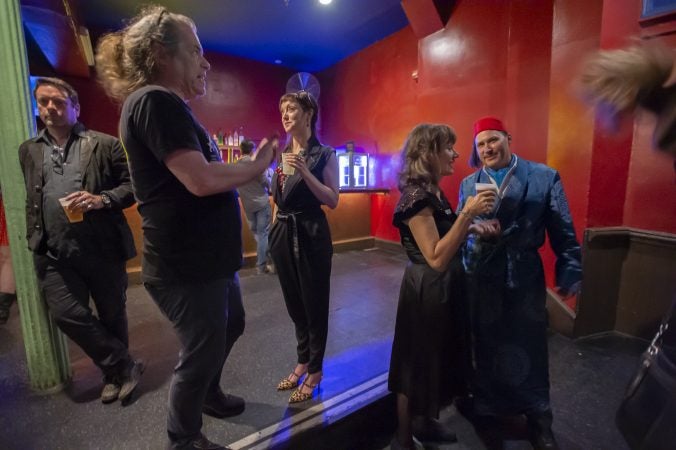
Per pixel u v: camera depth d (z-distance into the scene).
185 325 1.05
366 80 5.09
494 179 1.47
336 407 1.57
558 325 2.39
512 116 2.76
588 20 2.10
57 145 1.56
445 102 3.41
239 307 1.42
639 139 2.22
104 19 4.20
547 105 2.50
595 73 0.59
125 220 1.69
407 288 1.30
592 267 2.26
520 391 1.43
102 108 4.85
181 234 0.99
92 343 1.56
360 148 5.02
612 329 2.41
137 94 0.93
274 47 5.09
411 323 1.28
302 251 1.53
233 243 1.09
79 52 3.85
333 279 3.49
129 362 1.67
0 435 1.41
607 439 1.50
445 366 1.28
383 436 1.64
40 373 1.67
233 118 5.64
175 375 1.11
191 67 1.06
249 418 1.50
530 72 2.60
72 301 1.54
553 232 1.42
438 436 1.51
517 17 2.66
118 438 1.39
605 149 2.19
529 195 1.39
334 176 1.61
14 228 1.56
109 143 1.60
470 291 1.50
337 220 4.68
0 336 2.26
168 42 0.98
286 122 1.59
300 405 1.58
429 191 1.19
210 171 0.92
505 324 1.43
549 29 2.46
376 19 4.18
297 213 1.54
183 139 0.90
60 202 1.39
